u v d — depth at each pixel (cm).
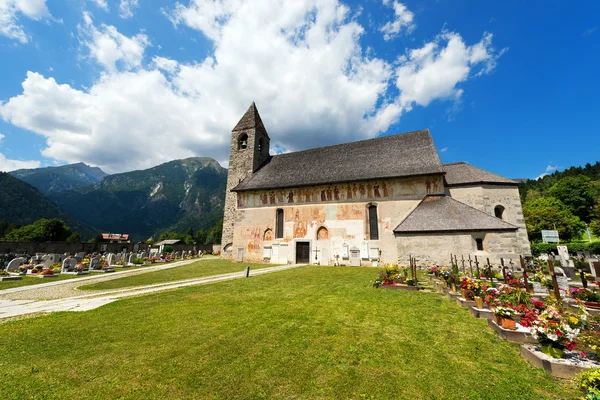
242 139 3756
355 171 2747
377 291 1167
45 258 2188
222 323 736
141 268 2406
